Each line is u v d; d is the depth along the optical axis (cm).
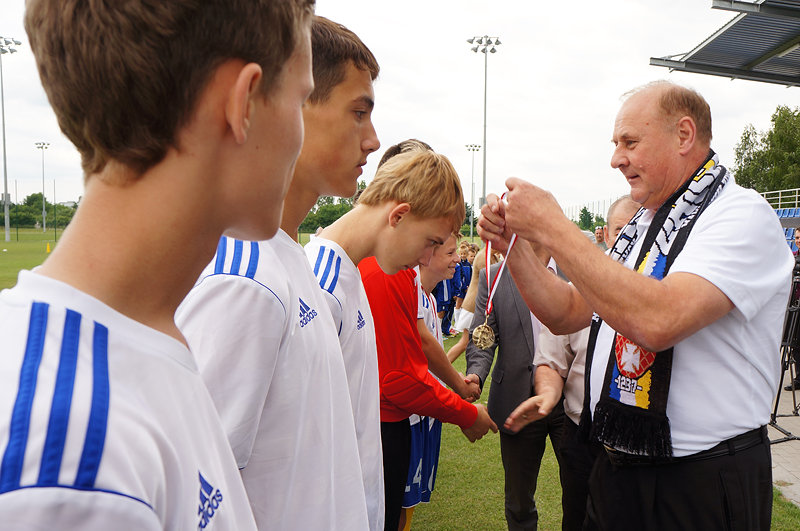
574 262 157
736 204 163
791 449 477
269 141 52
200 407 53
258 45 49
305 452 101
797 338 543
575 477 258
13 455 34
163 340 49
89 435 37
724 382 161
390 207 165
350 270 157
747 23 866
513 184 166
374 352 169
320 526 104
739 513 160
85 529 35
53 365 39
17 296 43
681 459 163
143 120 44
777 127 4422
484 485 414
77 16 44
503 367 291
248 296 87
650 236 182
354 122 119
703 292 151
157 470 42
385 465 211
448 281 643
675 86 181
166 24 44
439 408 211
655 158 178
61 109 46
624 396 170
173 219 47
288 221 117
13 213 7269
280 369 96
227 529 54
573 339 253
